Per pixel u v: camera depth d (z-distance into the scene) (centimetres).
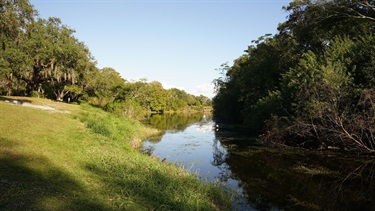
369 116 1398
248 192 973
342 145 1730
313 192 977
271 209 823
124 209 586
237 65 5072
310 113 1638
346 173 1207
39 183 634
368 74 1500
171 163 1236
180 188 821
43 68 2959
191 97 13275
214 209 754
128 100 4050
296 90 1877
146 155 1419
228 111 4769
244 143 2134
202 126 3731
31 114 1616
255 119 2616
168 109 9681
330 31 2284
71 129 1482
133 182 781
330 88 1592
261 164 1413
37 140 1018
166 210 637
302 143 1872
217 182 1021
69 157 911
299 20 2431
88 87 4172
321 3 2161
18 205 508
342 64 1675
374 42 1609
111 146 1303
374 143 1484
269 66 2886
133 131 2319
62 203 551
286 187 1033
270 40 3158
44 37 2733
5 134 995
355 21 2139
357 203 879
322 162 1421
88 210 544
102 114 2803
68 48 2811
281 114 2172
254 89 3238
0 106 1689
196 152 1767
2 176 626
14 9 1758
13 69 2244
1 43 1902
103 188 696
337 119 1564
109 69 6159
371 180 1100
